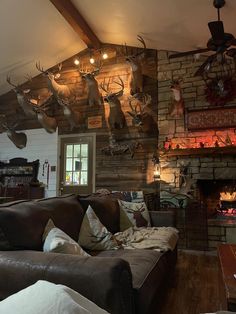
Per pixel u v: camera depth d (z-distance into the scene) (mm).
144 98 5492
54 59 6312
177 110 5242
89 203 2957
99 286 1319
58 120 6383
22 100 5953
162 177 5301
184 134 5254
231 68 5027
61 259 1489
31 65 6242
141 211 3596
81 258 1482
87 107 6141
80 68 6281
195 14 4121
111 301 1303
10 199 5070
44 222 2033
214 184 5398
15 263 1520
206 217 4785
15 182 6555
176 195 5105
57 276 1395
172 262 3027
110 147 5812
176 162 5250
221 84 4969
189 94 5305
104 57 6086
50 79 5812
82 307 862
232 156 4945
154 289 1945
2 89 6766
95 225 2590
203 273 3486
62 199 2627
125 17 4801
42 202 2305
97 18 5129
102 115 5992
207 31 4461
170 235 3076
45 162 6406
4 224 1761
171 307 2551
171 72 5504
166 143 5297
